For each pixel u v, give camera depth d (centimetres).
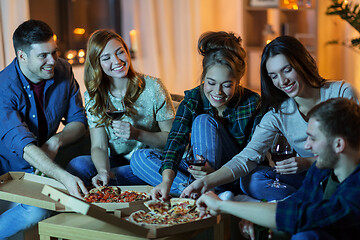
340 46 527
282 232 185
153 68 568
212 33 234
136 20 559
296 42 202
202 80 233
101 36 252
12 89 266
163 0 568
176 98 322
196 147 235
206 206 188
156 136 261
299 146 224
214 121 240
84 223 193
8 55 402
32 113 273
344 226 154
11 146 256
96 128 267
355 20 288
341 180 163
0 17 396
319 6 493
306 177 179
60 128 455
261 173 231
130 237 180
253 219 166
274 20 551
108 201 215
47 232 195
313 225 156
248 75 532
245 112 244
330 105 158
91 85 259
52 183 239
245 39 517
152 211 203
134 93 264
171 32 583
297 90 205
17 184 238
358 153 158
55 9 505
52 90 281
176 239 183
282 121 223
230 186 248
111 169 263
